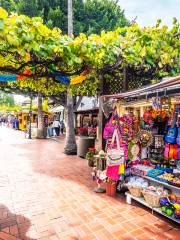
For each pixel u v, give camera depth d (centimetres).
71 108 1134
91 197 521
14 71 349
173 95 380
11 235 347
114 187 533
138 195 470
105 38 453
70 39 384
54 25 1232
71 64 359
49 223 390
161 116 499
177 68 571
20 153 1124
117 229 375
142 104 491
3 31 290
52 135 2145
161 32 516
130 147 523
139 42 496
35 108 2278
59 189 574
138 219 412
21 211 437
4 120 4703
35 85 650
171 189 436
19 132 2527
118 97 499
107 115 544
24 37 303
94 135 1827
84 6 1383
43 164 877
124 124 516
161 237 352
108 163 508
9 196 516
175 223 399
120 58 484
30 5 1151
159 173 460
